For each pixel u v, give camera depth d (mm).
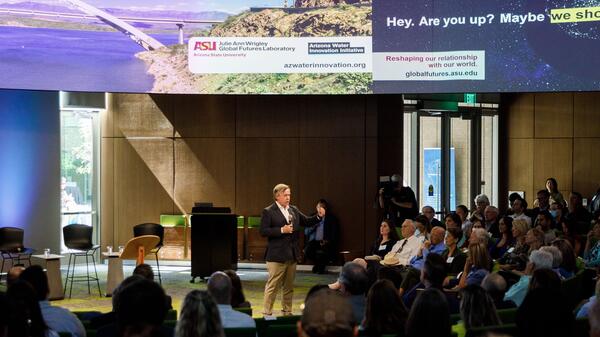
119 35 13031
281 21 13125
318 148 15555
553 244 8859
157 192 15938
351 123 15461
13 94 14430
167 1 13148
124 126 16000
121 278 12516
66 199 15758
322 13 13047
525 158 18797
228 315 5715
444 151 17672
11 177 14359
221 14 13172
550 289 4500
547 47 12508
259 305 11734
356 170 15430
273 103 15680
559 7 12453
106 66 13000
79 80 12906
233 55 13172
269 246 10688
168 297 6562
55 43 12781
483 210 13922
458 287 8688
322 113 15531
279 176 15680
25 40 12648
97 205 16172
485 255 8562
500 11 12625
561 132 18469
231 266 13594
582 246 11570
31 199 14617
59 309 5793
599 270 8680
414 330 4340
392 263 10477
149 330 3721
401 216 14648
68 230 13656
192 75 13203
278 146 15680
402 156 16125
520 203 13422
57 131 14992
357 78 13000
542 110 18641
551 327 4375
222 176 15812
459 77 12758
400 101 16031
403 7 12852
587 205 18016
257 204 15750
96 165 16141
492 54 12664
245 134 15766
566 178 18438
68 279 14117
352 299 6410
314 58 13086
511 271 9211
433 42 12805
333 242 15102
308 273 15102
